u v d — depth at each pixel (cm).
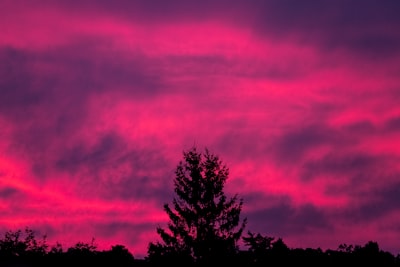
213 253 4734
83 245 4478
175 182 4906
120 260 4572
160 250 4806
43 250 4403
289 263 5116
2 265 4128
